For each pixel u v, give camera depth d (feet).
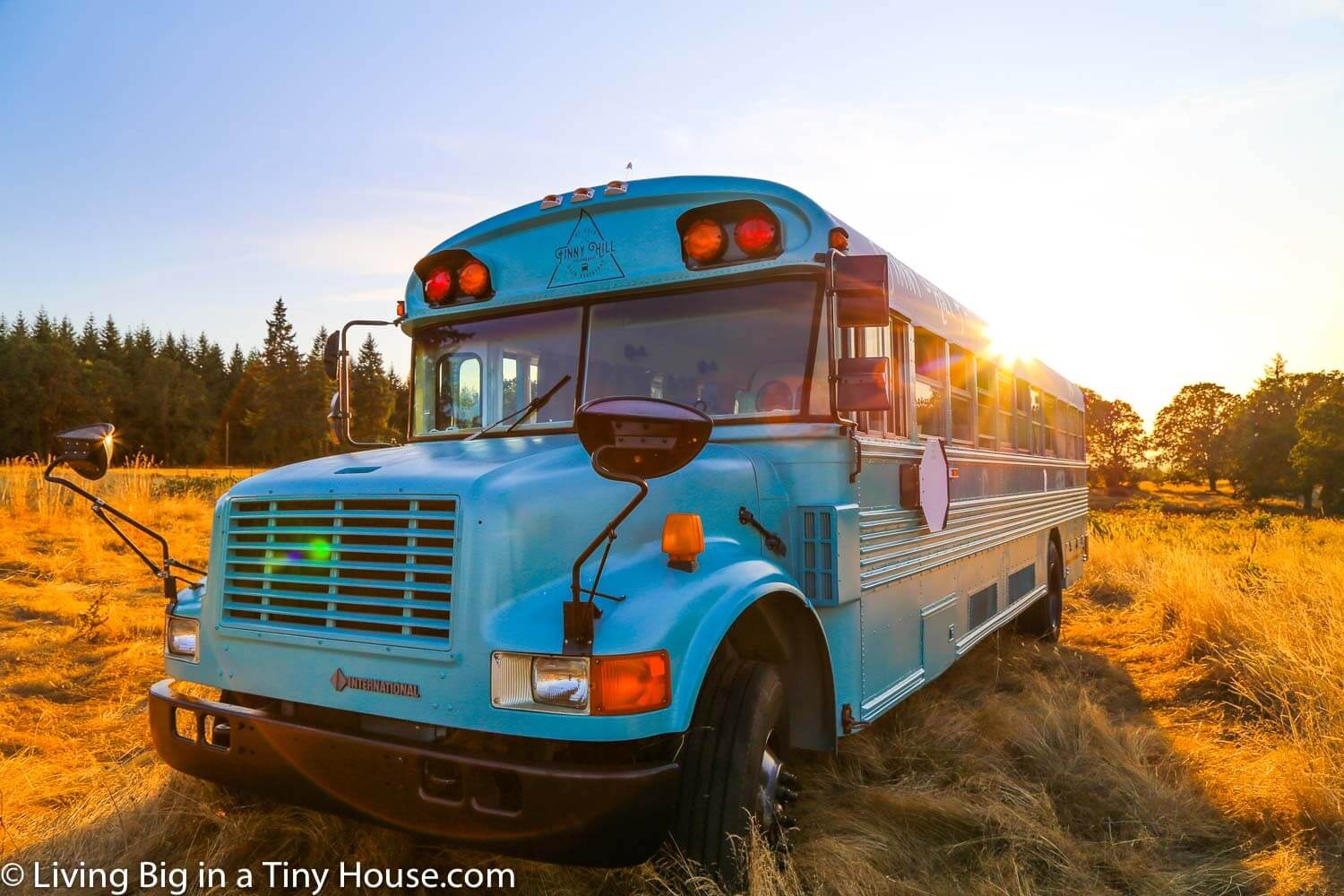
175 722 10.89
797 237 12.32
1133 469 361.92
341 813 9.68
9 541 35.70
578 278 13.37
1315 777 13.65
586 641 8.61
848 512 12.55
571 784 8.51
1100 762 15.24
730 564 10.44
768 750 10.87
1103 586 39.19
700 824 9.79
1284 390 305.73
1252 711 19.03
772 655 11.62
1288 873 11.73
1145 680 22.67
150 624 24.29
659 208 13.01
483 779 8.84
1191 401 366.02
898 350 15.20
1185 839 12.97
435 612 9.20
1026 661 23.76
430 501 9.39
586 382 13.10
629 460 8.69
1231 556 45.57
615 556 10.02
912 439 15.64
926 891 10.89
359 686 9.46
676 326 12.97
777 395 12.49
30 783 13.20
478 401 14.15
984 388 20.83
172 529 41.22
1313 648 19.80
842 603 12.39
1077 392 35.12
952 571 17.95
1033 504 25.94
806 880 10.78
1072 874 11.44
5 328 357.61
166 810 11.93
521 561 9.26
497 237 14.16
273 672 10.09
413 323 14.94
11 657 21.18
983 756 15.34
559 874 10.85
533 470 9.99
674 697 8.86
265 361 315.17
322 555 9.91
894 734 16.21
